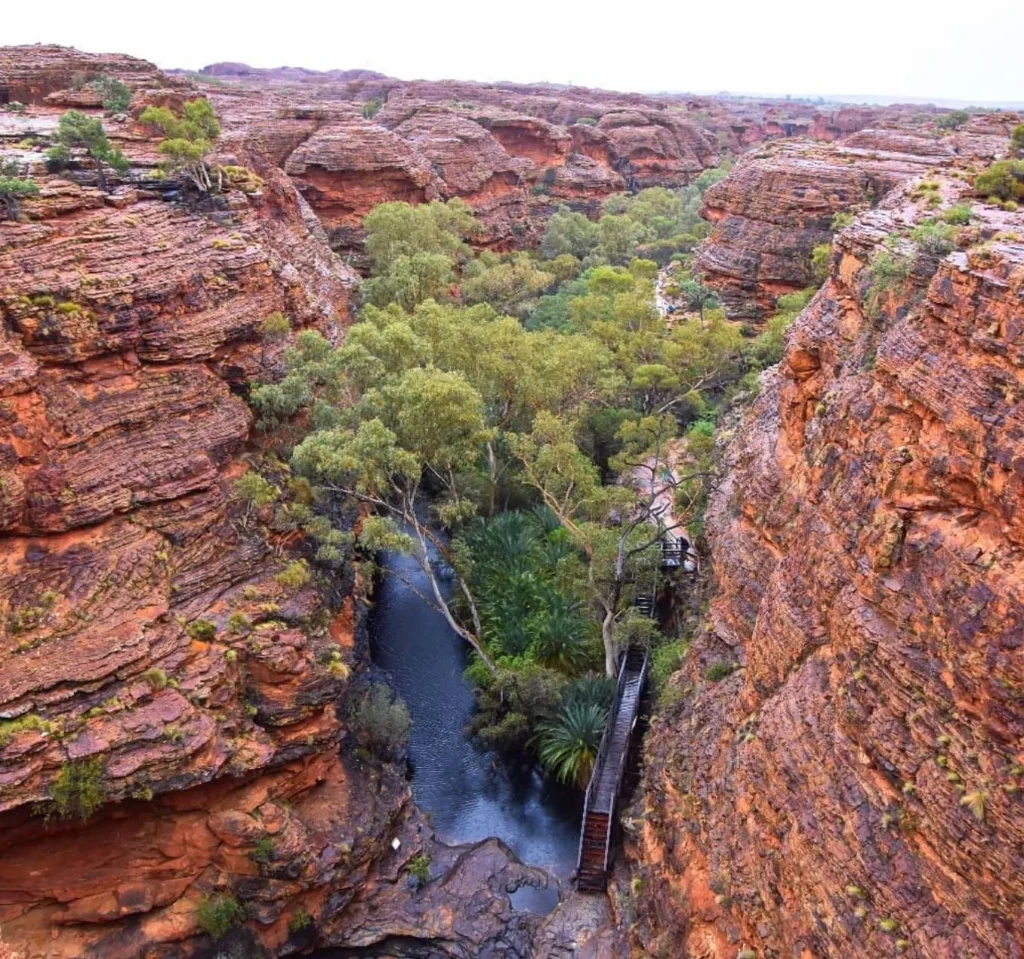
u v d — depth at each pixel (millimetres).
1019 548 14461
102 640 25391
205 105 49562
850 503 19250
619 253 96500
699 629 31172
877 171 65812
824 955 16625
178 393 30703
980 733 14477
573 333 61438
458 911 28531
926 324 17891
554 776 34469
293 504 33344
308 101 113500
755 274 68062
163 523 28750
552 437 41781
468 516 48562
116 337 29109
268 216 50844
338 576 34625
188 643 27000
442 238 75500
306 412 37500
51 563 26125
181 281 31625
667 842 24516
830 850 16938
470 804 33875
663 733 28203
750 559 27250
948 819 14625
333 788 29969
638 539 38625
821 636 19750
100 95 49406
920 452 16969
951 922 14492
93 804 23578
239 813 26312
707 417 55125
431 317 48219
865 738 16828
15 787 22750
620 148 145750
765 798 19469
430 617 44719
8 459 25641
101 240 30625
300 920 27078
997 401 15172
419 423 37219
